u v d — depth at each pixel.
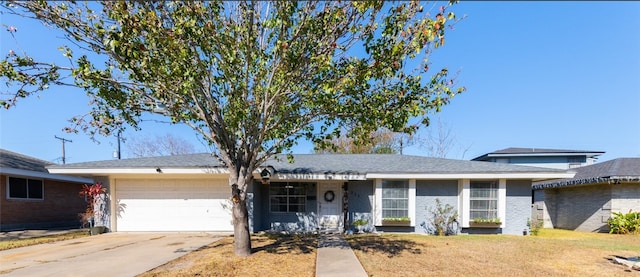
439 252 7.70
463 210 11.13
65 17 5.52
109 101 6.36
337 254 7.34
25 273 5.91
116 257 7.21
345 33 5.77
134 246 8.64
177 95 5.92
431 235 10.76
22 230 13.44
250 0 6.14
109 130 7.46
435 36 4.70
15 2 5.00
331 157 14.02
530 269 6.25
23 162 15.02
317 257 7.00
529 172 10.69
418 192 11.67
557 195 15.23
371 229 11.71
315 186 12.30
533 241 9.40
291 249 7.93
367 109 6.04
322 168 11.81
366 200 11.89
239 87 6.35
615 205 11.84
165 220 11.84
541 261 6.89
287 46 5.57
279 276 5.61
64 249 8.30
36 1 5.20
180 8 5.43
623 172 11.93
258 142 6.85
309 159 13.59
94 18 5.62
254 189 11.27
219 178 11.92
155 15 5.16
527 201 11.31
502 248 8.25
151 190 11.96
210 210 11.88
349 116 6.32
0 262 6.81
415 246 8.48
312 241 9.26
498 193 11.08
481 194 11.19
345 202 11.70
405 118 5.93
